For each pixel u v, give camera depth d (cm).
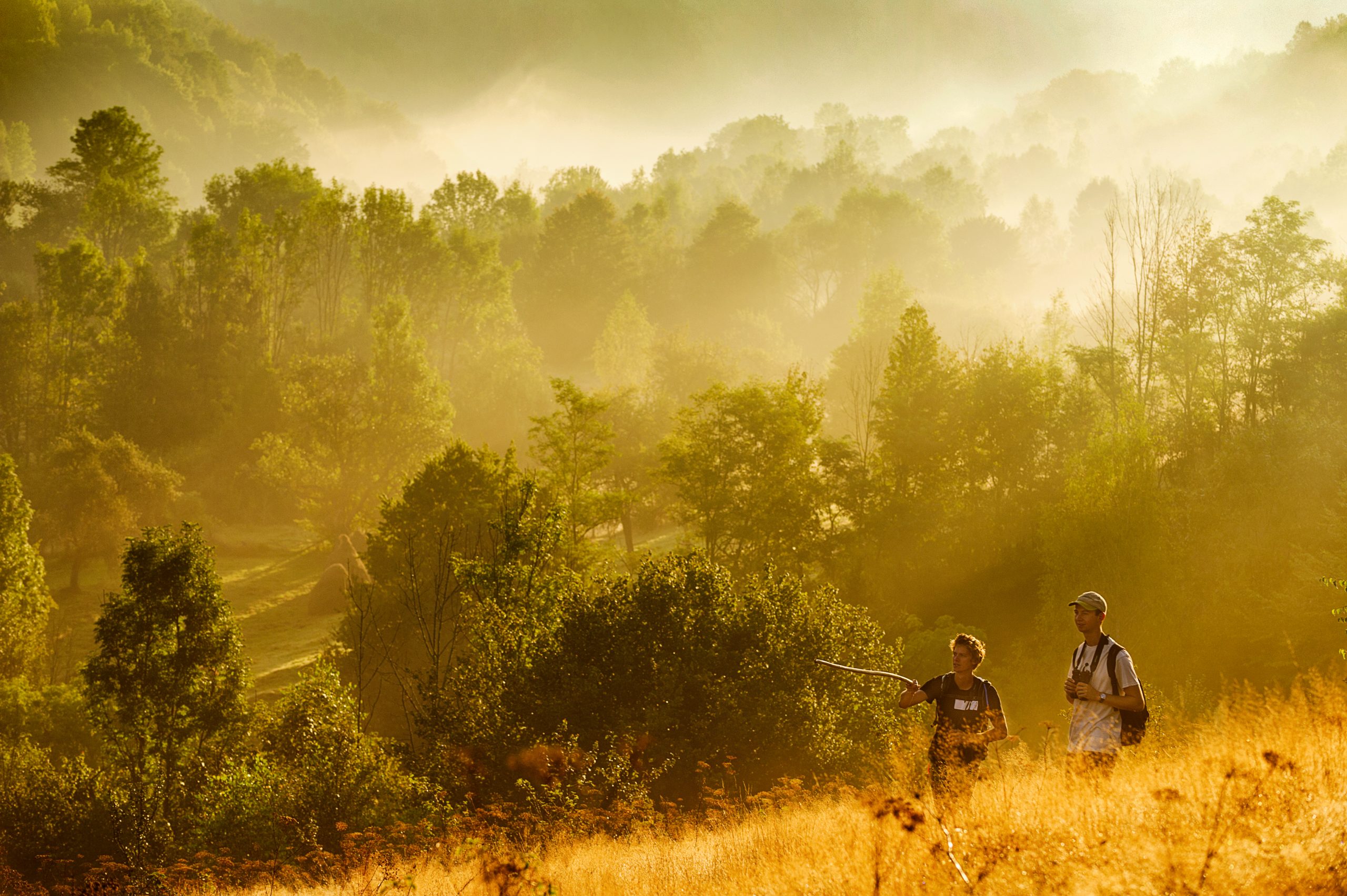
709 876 663
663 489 8319
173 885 1360
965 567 5906
